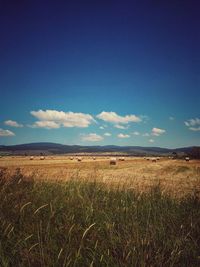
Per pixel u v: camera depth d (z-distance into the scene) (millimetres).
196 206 5422
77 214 4586
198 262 3703
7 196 4973
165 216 4879
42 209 4605
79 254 3551
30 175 6977
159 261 3582
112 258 3639
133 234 4125
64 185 5977
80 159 69875
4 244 3723
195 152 77250
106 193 5930
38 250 3746
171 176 21281
